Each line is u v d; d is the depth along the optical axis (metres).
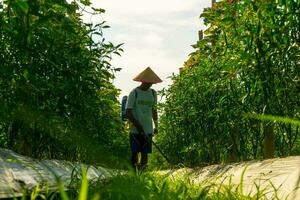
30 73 5.98
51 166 5.95
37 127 6.80
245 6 6.22
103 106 12.03
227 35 6.91
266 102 6.44
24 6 4.35
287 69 6.22
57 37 6.34
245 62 6.54
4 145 7.39
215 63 8.79
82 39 7.66
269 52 6.25
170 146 14.09
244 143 9.50
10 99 5.81
